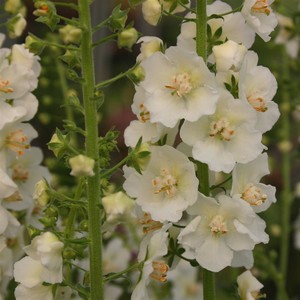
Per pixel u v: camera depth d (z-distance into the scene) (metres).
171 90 0.60
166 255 0.62
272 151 0.96
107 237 0.74
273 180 0.94
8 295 0.68
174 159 0.60
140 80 0.59
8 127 0.63
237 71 0.60
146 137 0.60
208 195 0.61
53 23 0.58
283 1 0.79
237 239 0.60
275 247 0.88
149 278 0.60
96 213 0.59
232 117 0.60
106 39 0.59
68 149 0.58
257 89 0.61
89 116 0.59
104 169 0.60
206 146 0.60
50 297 0.60
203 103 0.59
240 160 0.60
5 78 0.63
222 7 0.62
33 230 0.60
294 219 0.88
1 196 0.62
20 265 0.60
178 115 0.59
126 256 0.75
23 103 0.64
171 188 0.60
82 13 0.58
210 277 0.61
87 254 0.65
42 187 0.60
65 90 0.73
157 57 0.59
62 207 0.62
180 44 0.62
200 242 0.60
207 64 0.61
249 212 0.59
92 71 0.59
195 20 0.60
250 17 0.61
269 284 0.85
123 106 0.99
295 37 0.79
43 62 0.73
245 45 0.62
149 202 0.60
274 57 0.87
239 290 0.63
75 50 0.59
